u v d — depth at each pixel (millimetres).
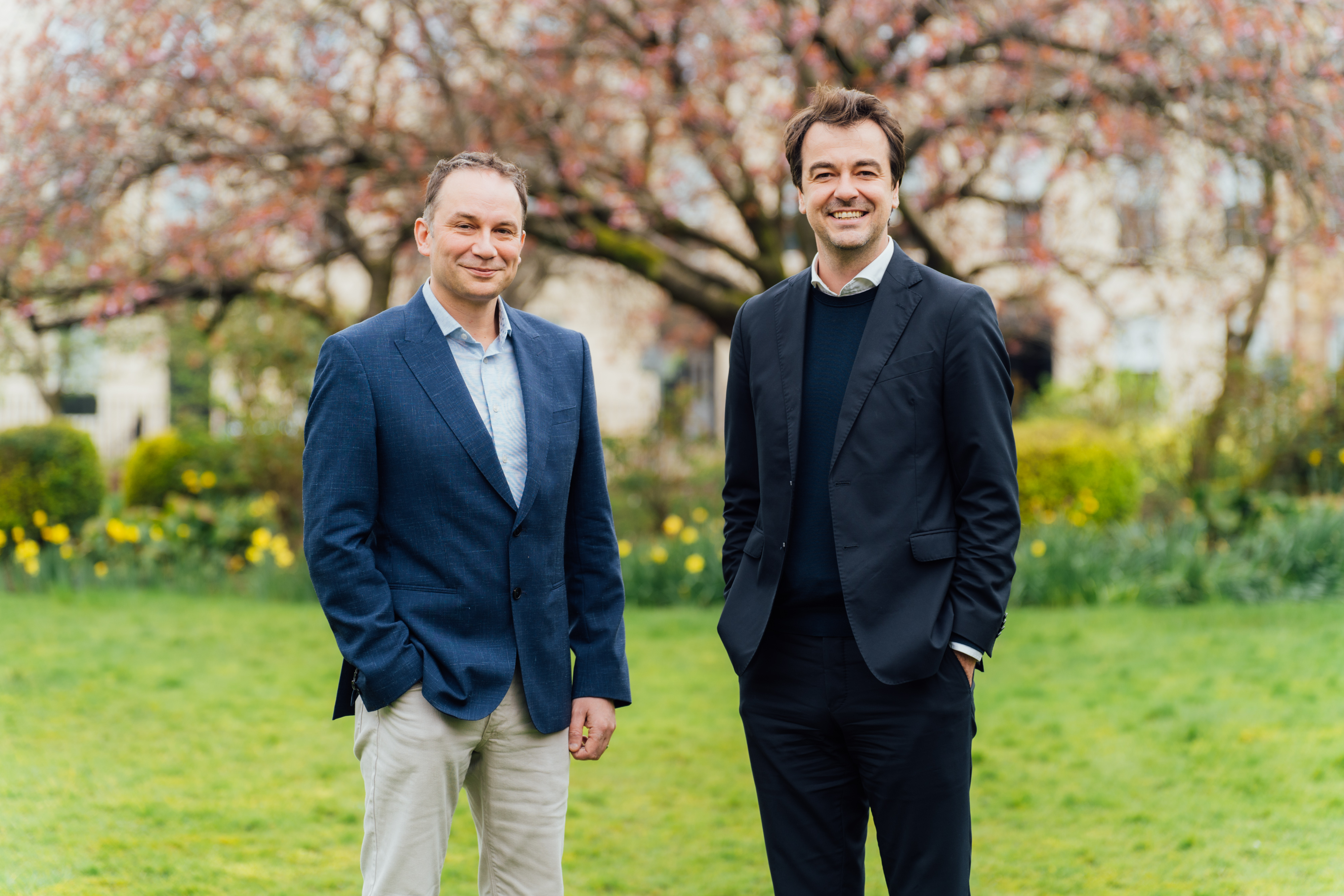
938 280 2348
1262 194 8008
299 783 4230
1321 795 3887
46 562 7980
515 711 2334
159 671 5758
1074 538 7848
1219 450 10266
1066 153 8242
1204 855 3463
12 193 7770
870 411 2297
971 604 2227
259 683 5590
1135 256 9367
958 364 2270
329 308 10398
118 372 18375
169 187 9234
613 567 2527
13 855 3490
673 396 11234
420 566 2283
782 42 7910
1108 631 6355
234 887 3316
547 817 2377
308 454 2260
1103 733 4641
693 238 9305
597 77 9070
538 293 12734
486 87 8688
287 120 8609
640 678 5750
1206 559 7621
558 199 8844
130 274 8547
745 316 2535
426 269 11414
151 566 8227
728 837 3762
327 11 8273
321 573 2201
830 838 2387
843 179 2291
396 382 2285
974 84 8844
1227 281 9875
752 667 2414
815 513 2348
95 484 9219
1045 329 13523
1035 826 3748
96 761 4418
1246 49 7039
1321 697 4969
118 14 7707
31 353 16703
